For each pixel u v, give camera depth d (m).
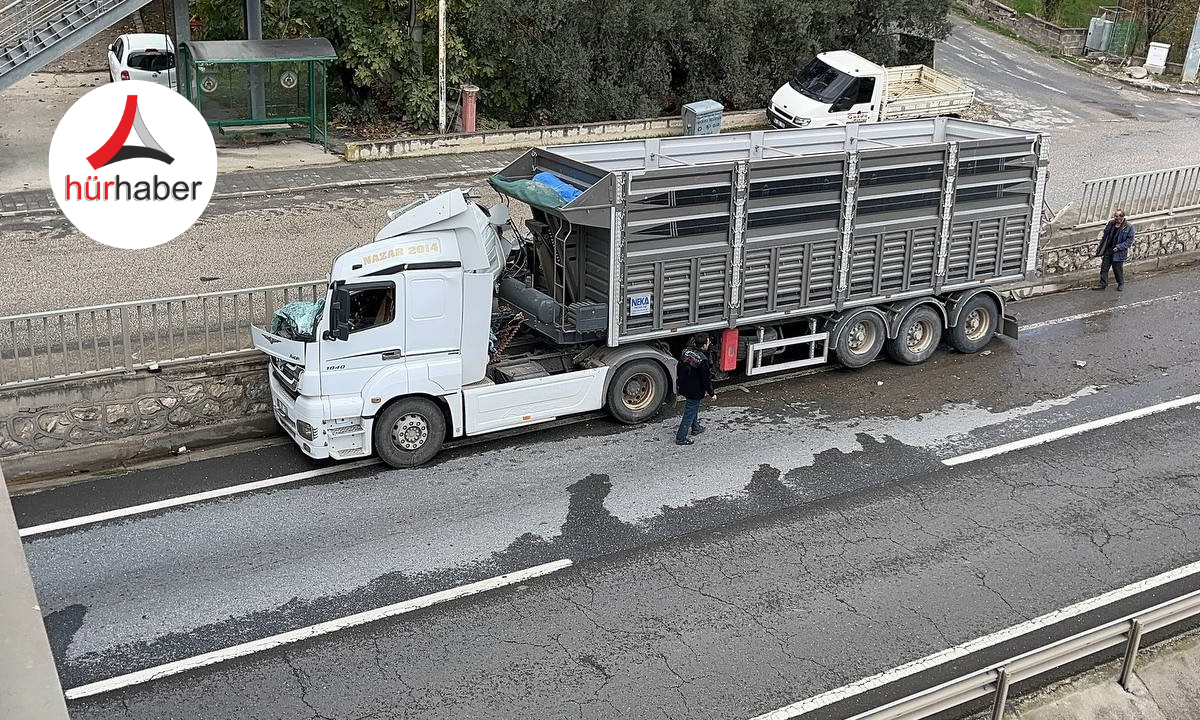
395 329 11.51
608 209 11.80
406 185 21.70
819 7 29.11
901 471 11.88
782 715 7.98
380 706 8.02
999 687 7.30
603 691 8.22
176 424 12.30
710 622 9.11
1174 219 19.52
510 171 13.58
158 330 12.98
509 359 12.95
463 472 11.88
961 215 14.35
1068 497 11.29
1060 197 21.17
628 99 27.33
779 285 13.32
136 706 7.96
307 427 11.50
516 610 9.27
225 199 20.14
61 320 11.50
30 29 19.67
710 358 13.34
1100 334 16.22
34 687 4.19
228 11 26.69
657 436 12.81
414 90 25.81
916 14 30.72
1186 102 32.47
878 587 9.63
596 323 12.28
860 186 13.38
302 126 25.36
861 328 14.41
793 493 11.38
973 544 10.36
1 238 17.38
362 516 10.87
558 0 25.67
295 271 16.42
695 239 12.51
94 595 9.39
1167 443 12.57
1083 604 9.39
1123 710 8.10
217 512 10.90
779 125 26.05
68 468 11.74
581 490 11.45
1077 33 38.38
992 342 15.91
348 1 25.52
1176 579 9.78
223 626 8.98
